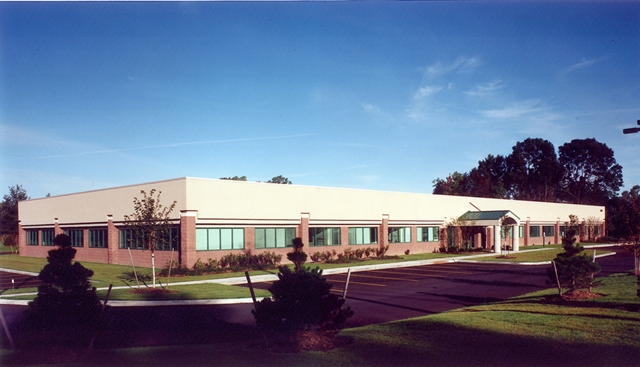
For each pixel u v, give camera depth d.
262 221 30.55
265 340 9.89
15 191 61.06
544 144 88.44
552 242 61.66
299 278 9.94
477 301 17.05
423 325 11.57
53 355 9.17
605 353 8.66
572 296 15.18
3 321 9.59
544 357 8.49
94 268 29.12
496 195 85.00
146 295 17.98
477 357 8.57
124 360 8.83
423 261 34.59
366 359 8.58
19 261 37.22
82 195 36.16
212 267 27.06
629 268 28.44
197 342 10.88
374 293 19.38
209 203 27.94
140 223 20.48
